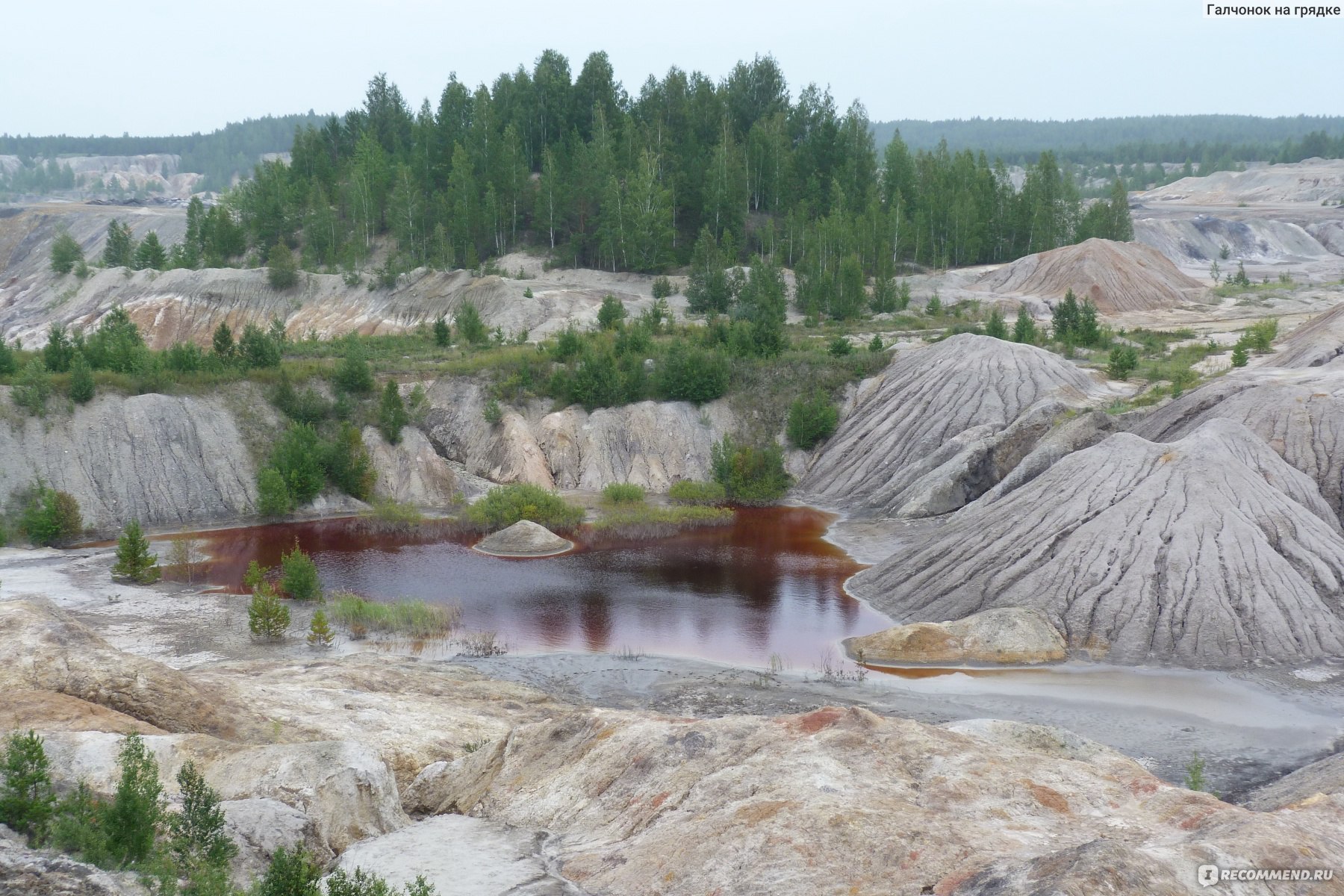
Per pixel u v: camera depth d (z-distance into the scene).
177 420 56.94
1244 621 33.38
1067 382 59.91
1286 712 29.00
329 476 56.91
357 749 21.06
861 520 53.06
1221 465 38.97
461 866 18.05
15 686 22.59
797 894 15.64
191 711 23.39
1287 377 51.06
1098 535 37.47
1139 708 29.58
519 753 23.14
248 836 17.75
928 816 17.30
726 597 41.09
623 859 17.61
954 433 57.09
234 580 42.94
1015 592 36.75
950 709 29.56
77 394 55.41
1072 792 18.69
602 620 38.38
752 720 22.44
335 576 44.25
